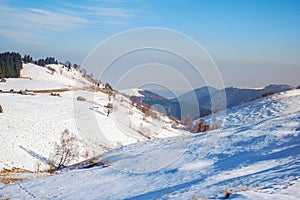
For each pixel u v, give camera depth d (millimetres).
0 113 51312
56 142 41844
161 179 15938
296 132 18156
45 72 146125
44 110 55188
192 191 12055
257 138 18969
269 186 10086
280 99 42594
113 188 16141
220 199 9812
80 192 16312
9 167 35375
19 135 43938
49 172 29859
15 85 95375
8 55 140125
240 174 13133
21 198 16484
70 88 88875
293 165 12328
